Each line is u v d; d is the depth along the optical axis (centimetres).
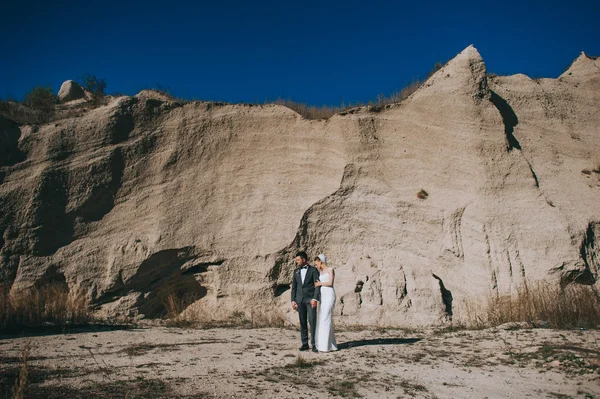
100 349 867
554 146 1488
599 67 1656
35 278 1297
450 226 1303
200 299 1371
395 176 1391
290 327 1189
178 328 1162
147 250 1325
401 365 771
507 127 1480
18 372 657
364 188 1377
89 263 1324
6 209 1338
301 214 1364
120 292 1318
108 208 1388
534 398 631
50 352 824
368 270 1278
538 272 1225
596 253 1284
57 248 1338
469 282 1246
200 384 630
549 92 1582
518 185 1338
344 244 1345
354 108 1481
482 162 1354
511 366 775
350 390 631
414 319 1195
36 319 1138
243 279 1334
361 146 1416
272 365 753
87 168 1392
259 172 1435
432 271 1285
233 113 1489
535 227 1273
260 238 1359
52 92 1736
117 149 1419
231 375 683
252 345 929
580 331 966
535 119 1523
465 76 1436
